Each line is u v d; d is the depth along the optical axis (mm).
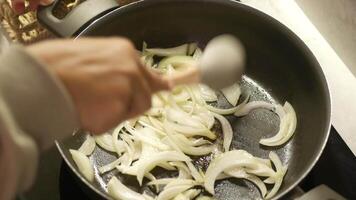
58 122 395
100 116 428
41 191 644
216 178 641
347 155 665
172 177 642
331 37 750
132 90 439
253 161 648
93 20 669
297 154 663
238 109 694
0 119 344
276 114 693
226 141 668
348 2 684
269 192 635
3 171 362
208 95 701
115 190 626
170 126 673
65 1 688
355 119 694
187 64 723
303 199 595
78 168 641
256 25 691
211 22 712
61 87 382
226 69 539
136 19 690
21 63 373
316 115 648
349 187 640
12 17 709
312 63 652
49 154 668
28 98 372
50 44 421
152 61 727
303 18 786
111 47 434
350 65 734
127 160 651
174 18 707
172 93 697
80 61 416
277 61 703
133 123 674
